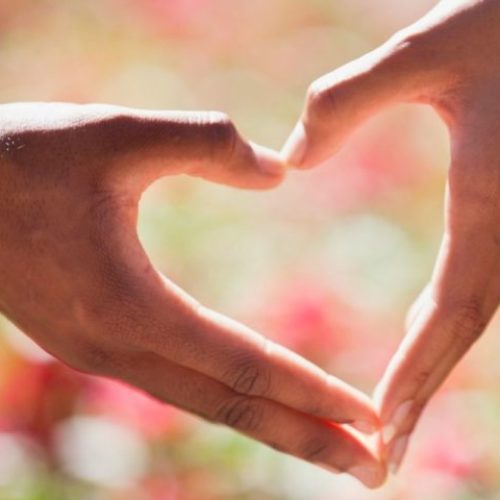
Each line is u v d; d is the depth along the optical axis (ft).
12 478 3.27
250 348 2.40
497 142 2.38
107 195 2.37
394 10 6.00
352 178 4.50
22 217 2.37
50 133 2.36
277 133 5.04
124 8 5.77
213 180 2.42
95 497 3.28
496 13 2.40
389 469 2.56
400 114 4.99
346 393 2.44
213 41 5.67
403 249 4.16
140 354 2.42
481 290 2.41
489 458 3.38
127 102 5.19
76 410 3.34
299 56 5.68
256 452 3.34
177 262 4.09
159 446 3.33
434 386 2.46
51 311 2.41
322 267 4.05
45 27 5.75
